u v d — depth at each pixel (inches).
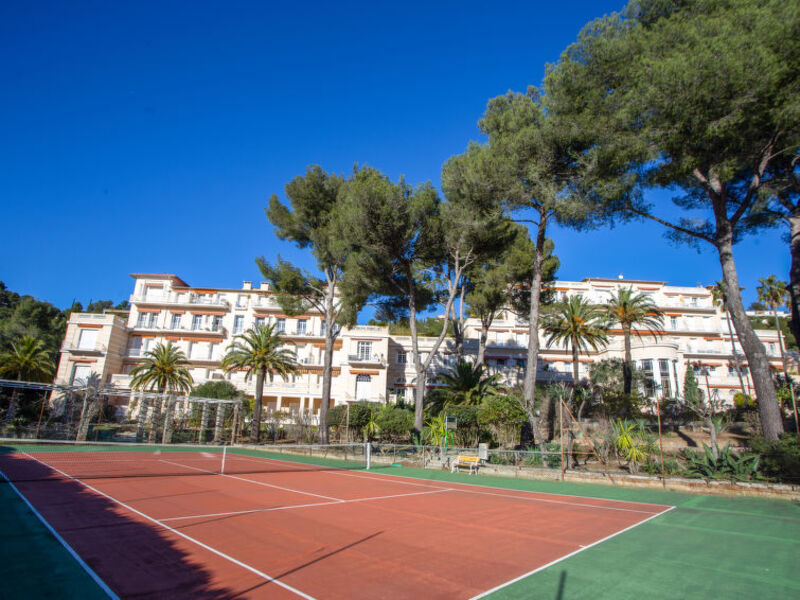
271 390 1856.5
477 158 821.9
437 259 1056.2
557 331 1362.0
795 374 1595.7
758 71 527.2
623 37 676.7
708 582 241.4
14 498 441.4
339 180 1210.6
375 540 316.8
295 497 499.5
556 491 597.6
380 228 928.3
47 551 273.7
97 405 1480.1
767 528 379.9
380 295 1130.7
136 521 358.3
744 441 870.4
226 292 2038.6
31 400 1624.0
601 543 322.3
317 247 1173.1
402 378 1899.6
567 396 1041.5
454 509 448.5
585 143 717.9
